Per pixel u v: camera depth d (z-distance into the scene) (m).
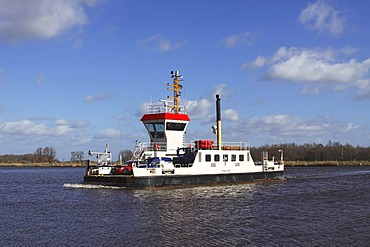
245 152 69.75
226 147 69.19
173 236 29.45
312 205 45.25
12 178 115.38
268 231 31.14
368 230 31.64
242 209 41.75
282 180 78.06
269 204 45.69
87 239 28.72
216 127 70.00
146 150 66.25
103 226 33.12
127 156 78.62
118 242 27.80
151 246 26.78
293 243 27.55
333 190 63.84
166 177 59.69
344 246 26.91
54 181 96.44
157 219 35.94
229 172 67.00
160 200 47.84
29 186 78.81
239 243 27.48
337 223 34.41
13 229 32.62
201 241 28.02
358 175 110.69
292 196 53.97
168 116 67.31
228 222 34.62
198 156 63.03
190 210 40.91
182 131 69.62
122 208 42.19
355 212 40.41
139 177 58.38
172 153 67.94
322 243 27.59
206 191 57.34
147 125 69.69
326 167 185.88
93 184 63.88
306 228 32.31
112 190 58.53
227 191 58.03
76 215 38.75
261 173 73.00
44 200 51.31
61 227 33.06
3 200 53.09
